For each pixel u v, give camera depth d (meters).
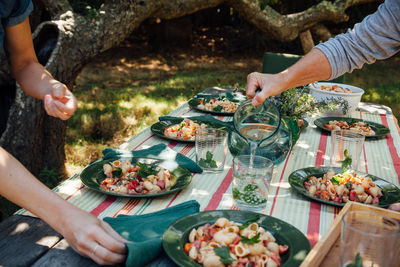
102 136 4.36
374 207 1.13
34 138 2.92
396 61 9.55
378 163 1.76
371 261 0.80
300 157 1.81
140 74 7.92
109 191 1.35
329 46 1.42
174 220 1.15
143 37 11.24
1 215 1.97
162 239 1.02
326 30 5.41
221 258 0.90
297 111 1.88
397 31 1.34
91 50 3.07
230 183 1.50
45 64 2.84
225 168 1.65
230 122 2.21
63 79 2.90
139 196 1.30
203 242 0.99
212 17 11.84
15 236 1.10
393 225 0.83
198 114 2.48
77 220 0.98
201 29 11.81
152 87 6.78
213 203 1.33
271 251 0.98
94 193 1.38
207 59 9.70
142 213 1.25
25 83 1.41
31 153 2.94
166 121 2.20
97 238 0.95
